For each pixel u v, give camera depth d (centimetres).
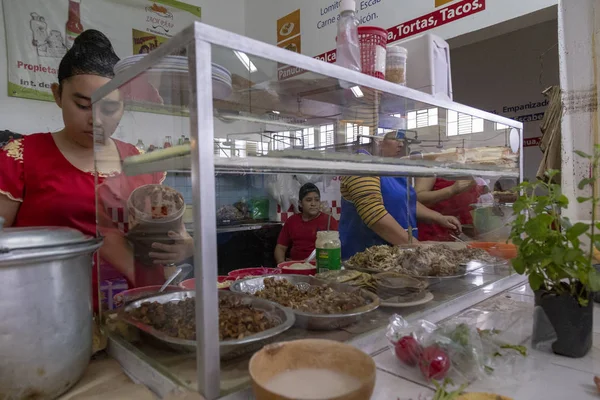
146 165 84
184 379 64
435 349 73
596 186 152
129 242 91
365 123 117
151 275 86
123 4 269
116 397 66
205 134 61
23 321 59
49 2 238
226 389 62
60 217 119
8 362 58
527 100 323
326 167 94
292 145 98
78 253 66
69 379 67
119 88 89
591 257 79
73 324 67
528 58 320
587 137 162
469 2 221
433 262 123
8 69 227
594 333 94
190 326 68
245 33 357
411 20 248
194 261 62
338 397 47
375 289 108
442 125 133
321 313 84
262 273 130
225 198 225
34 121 237
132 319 77
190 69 62
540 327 85
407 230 165
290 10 318
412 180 169
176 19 299
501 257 137
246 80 80
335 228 199
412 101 112
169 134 75
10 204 121
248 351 69
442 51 144
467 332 77
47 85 240
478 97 352
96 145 102
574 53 165
